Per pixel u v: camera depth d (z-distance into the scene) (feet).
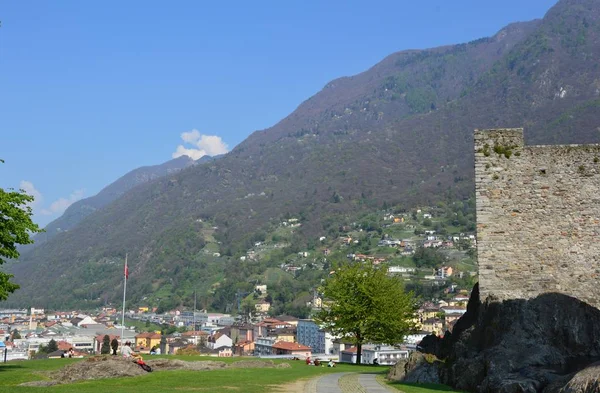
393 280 208.54
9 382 110.93
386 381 114.01
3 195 133.39
